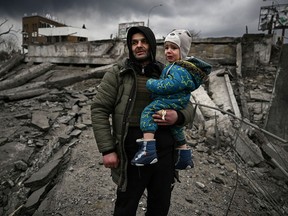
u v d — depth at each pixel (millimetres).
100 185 3551
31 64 15344
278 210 3549
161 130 1831
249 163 4988
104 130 1788
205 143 5504
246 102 7441
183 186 3807
